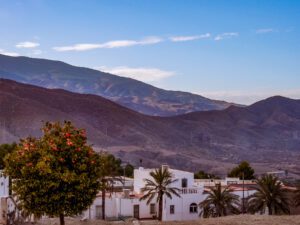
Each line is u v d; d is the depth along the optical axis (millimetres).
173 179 72000
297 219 35750
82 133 26641
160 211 64188
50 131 26500
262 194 60406
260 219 35750
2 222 34594
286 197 61875
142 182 77812
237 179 99188
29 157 25438
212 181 98375
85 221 37844
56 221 37656
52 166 25266
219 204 62531
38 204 25547
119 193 75062
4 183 44312
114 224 36438
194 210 71062
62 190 25344
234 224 33812
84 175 25219
